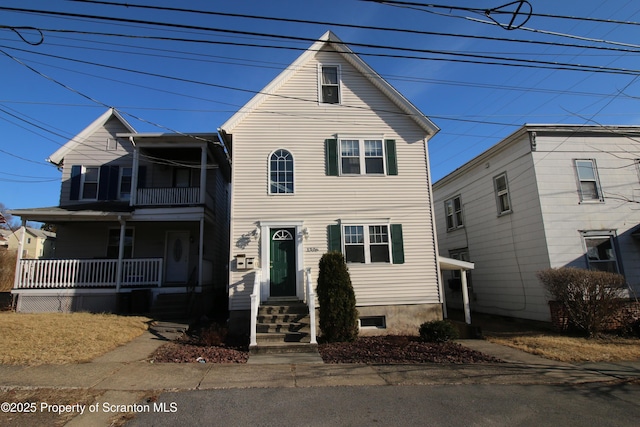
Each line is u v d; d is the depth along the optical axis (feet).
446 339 33.78
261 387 20.63
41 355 24.35
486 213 53.72
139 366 23.67
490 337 37.06
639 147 46.39
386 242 40.55
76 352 25.61
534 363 26.84
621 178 45.21
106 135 55.52
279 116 41.93
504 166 49.70
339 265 34.91
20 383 19.69
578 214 43.47
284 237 39.75
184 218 47.39
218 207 58.44
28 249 150.71
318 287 34.94
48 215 46.34
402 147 42.86
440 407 18.20
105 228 53.47
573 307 37.42
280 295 38.50
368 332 38.17
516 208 47.24
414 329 38.99
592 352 29.99
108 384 20.24
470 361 27.27
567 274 37.40
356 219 40.50
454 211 63.16
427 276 40.09
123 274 46.44
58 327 31.76
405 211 41.27
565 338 35.76
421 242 40.78
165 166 54.60
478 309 55.62
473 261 57.06
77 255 52.54
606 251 43.16
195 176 55.16
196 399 18.70
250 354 28.68
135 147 49.11
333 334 33.47
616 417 17.35
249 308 37.65
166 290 45.98
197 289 45.60
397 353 29.19
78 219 48.06
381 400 18.97
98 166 54.49
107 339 29.71
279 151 41.14
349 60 44.19
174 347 29.76
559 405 18.71
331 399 19.02
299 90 42.83
